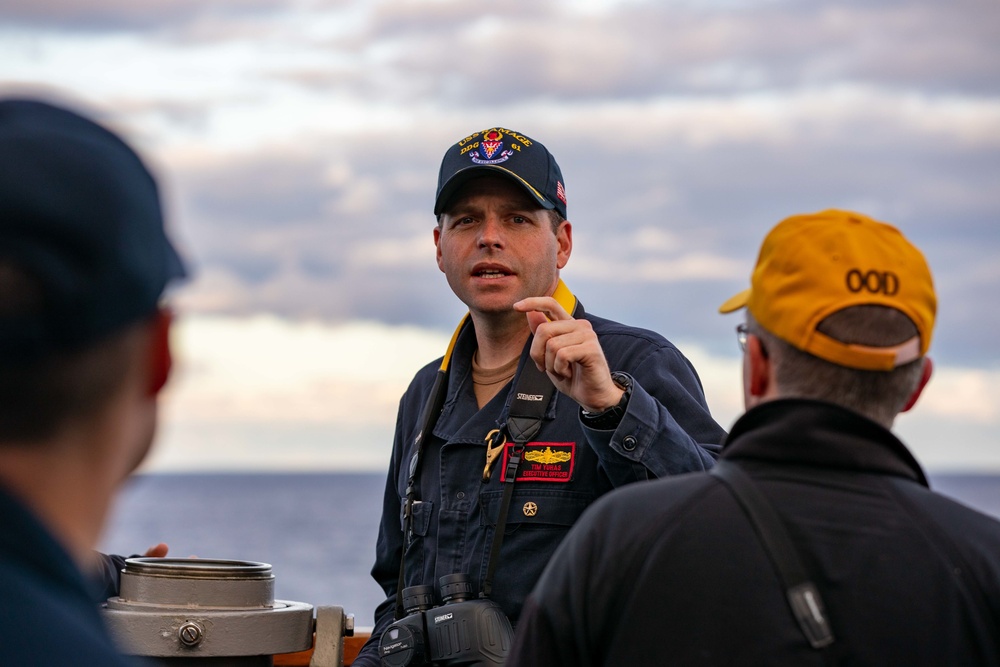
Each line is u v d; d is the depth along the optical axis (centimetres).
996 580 144
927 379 165
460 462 274
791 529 148
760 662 142
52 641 85
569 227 299
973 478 19712
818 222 160
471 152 284
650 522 154
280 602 266
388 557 304
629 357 274
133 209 89
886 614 142
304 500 18612
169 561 260
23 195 84
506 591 257
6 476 89
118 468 98
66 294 85
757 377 164
